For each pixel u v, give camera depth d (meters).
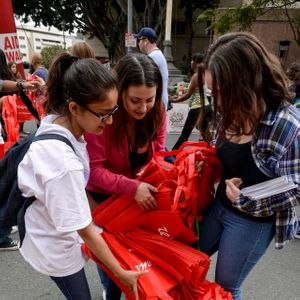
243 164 1.27
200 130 1.59
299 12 12.45
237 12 11.28
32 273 2.36
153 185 1.42
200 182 1.44
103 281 1.79
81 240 1.29
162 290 1.19
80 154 1.19
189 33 24.23
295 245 2.77
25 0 19.81
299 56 13.38
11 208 1.25
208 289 1.26
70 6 21.06
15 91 2.35
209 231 1.52
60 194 1.05
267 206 1.25
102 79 1.06
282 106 1.17
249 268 1.44
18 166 1.17
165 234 1.36
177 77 11.34
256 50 1.12
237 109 1.15
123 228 1.38
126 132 1.46
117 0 18.59
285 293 2.19
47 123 1.15
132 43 11.70
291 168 1.16
